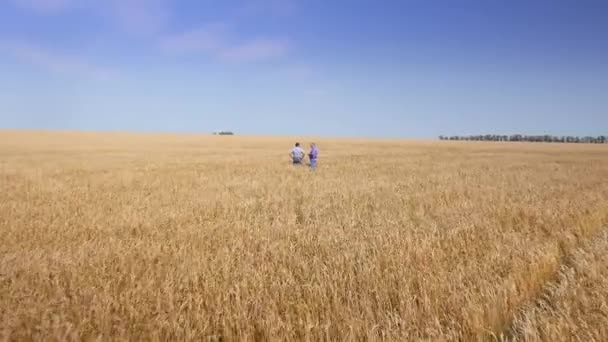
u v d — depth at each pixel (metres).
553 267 4.92
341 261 5.02
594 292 3.96
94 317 3.54
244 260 5.19
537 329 3.35
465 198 11.19
